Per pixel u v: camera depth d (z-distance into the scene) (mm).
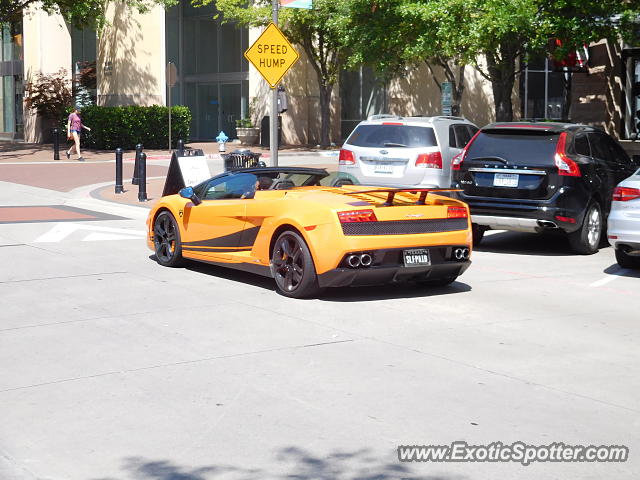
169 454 5301
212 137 44625
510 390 6590
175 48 44812
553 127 13508
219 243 10992
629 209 11477
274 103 17266
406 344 7914
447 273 10289
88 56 46219
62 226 15797
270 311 9211
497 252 13969
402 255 9727
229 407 6145
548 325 8773
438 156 15055
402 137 15289
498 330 8516
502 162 13453
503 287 10844
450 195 14070
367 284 9703
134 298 9805
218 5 37031
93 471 5043
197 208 11289
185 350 7637
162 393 6445
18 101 45031
